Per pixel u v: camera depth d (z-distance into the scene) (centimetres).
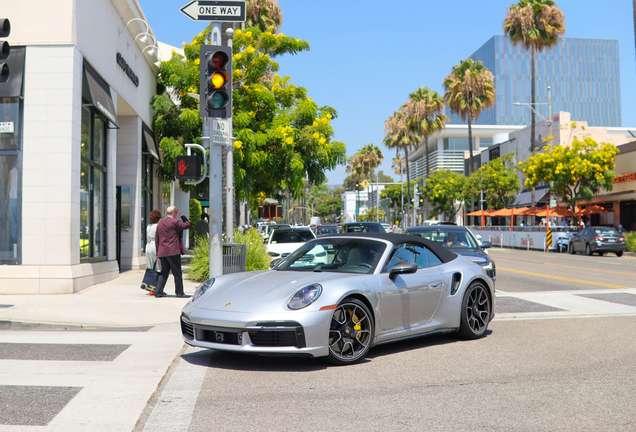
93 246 1359
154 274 1070
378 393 464
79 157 1200
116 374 521
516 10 4250
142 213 1914
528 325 820
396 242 659
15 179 1157
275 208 2730
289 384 492
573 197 3819
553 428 380
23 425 380
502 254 2981
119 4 1502
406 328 628
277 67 1934
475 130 9525
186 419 398
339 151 1852
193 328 568
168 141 1844
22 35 1161
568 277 1594
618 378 514
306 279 588
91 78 1283
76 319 817
